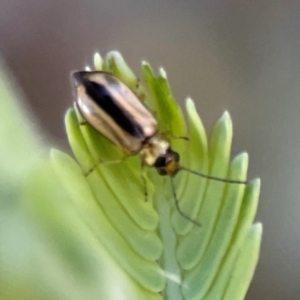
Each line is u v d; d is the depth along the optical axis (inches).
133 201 2.0
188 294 2.0
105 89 2.1
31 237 2.1
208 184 2.0
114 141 2.1
